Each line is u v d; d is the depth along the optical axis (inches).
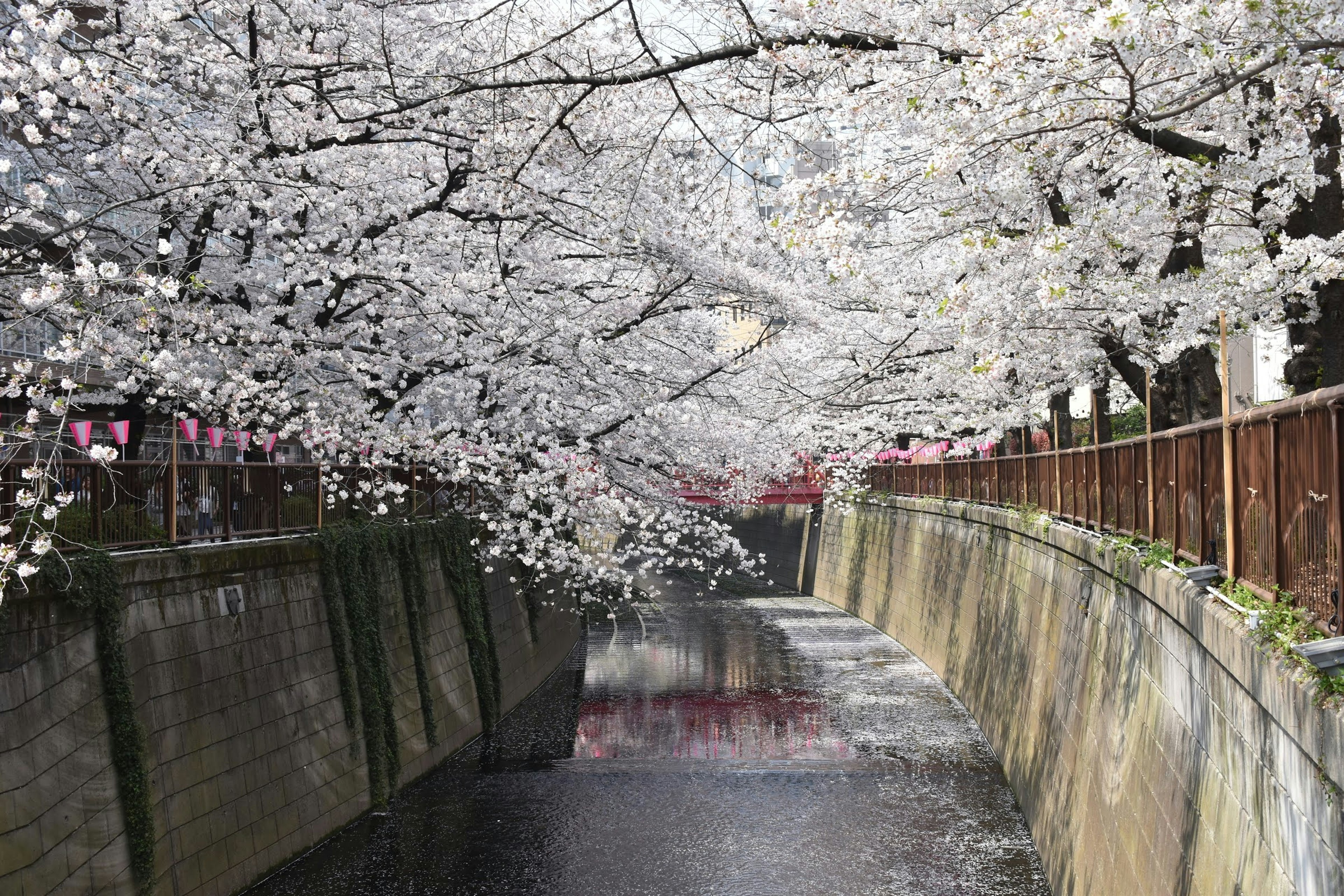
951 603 1085.1
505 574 1005.2
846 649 1291.8
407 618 736.3
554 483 700.7
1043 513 727.7
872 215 543.8
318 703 589.9
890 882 547.2
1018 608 772.0
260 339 544.1
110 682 410.0
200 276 527.8
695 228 679.7
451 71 570.6
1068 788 520.7
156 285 382.0
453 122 572.7
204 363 577.0
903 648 1289.4
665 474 951.6
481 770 746.8
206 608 491.8
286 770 543.8
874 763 770.2
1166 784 345.4
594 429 777.6
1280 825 230.4
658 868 566.3
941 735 850.1
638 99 594.6
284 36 581.3
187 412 566.9
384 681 664.4
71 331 455.5
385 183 619.2
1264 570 271.3
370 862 567.5
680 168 585.9
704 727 890.7
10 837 348.5
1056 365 636.1
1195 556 353.1
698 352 871.7
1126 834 391.2
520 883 543.5
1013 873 557.0
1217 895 276.4
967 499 1098.1
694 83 482.6
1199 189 429.7
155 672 448.1
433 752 740.7
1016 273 477.4
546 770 748.0
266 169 521.3
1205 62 334.0
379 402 679.7
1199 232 477.1
